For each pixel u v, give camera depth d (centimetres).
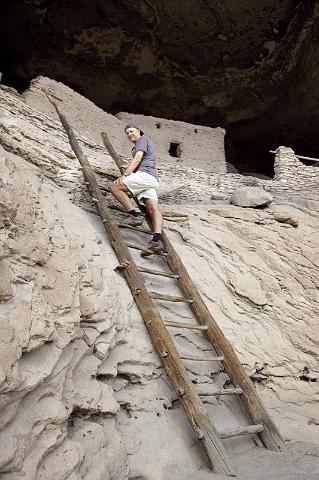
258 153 1386
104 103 1199
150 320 311
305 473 249
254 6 979
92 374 245
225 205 583
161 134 859
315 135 1285
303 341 445
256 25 1021
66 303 237
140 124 848
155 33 1044
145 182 413
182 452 264
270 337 434
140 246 427
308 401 404
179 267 393
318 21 948
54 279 240
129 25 1022
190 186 644
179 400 282
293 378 416
